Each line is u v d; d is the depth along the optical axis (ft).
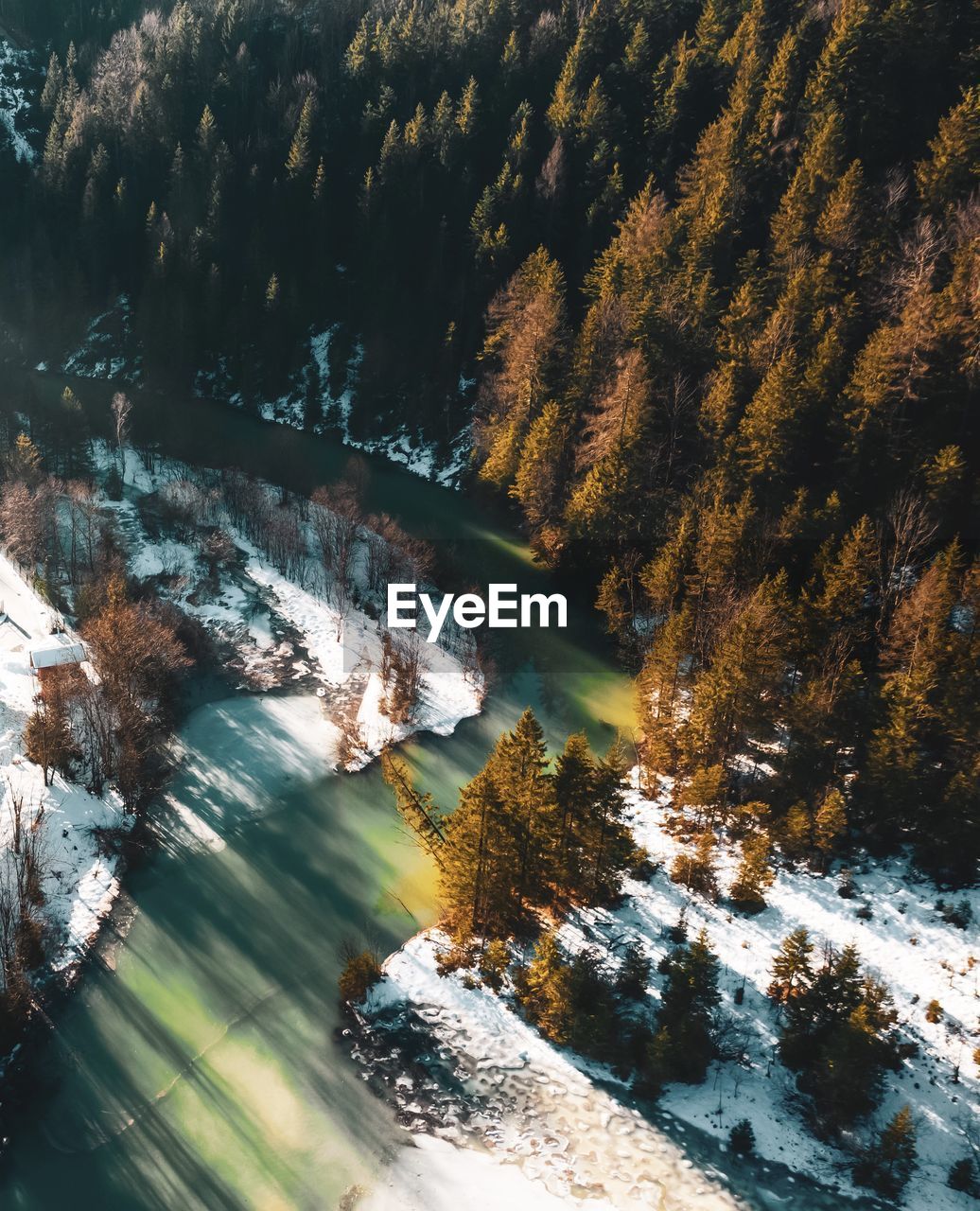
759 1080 160.56
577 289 405.18
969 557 246.27
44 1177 149.18
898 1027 163.63
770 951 180.04
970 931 179.01
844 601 221.25
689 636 234.38
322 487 359.46
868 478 267.39
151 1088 163.63
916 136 362.53
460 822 181.88
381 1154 153.17
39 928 184.65
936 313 270.05
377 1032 172.76
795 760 208.03
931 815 193.98
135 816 222.48
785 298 290.56
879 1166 145.59
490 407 383.24
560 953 178.60
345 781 240.94
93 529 320.70
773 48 418.51
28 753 222.28
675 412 301.22
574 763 176.04
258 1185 148.25
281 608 311.06
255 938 194.59
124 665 229.04
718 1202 144.46
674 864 198.70
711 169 365.61
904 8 356.79
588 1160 151.02
